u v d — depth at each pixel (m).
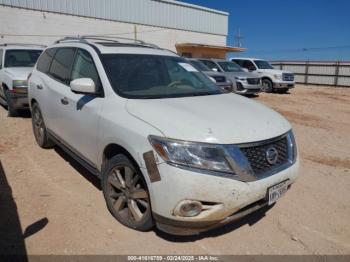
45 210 3.41
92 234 3.02
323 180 4.55
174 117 2.75
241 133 2.66
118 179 3.15
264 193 2.69
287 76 17.12
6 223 3.15
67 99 3.93
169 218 2.56
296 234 3.18
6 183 4.03
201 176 2.44
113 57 3.70
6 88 7.64
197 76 4.25
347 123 9.14
